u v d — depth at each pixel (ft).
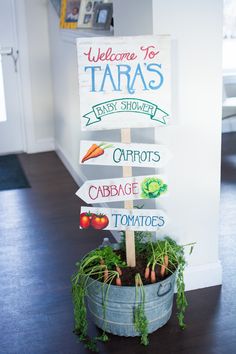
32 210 11.65
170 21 6.98
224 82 17.07
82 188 6.69
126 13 7.95
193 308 7.58
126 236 6.86
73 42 11.69
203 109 7.44
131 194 6.72
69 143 13.89
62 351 6.71
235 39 17.66
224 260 8.95
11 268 8.98
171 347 6.72
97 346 6.77
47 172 14.33
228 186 12.77
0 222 11.02
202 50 7.21
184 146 7.51
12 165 15.06
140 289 6.43
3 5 14.90
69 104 13.19
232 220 10.66
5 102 15.83
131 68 6.36
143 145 6.54
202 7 7.03
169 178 7.57
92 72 6.33
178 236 7.88
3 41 15.19
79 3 11.95
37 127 16.24
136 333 6.83
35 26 15.24
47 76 15.80
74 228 10.63
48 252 9.57
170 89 6.64
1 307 7.75
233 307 7.61
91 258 6.81
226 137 17.74
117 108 6.49
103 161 6.61
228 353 6.59
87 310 7.57
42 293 8.12
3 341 6.96
